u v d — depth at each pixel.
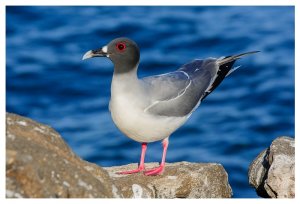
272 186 11.92
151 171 12.29
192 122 22.88
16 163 9.30
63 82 26.80
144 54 29.03
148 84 12.34
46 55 29.09
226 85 25.83
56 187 9.53
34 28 31.73
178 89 12.70
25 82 26.86
